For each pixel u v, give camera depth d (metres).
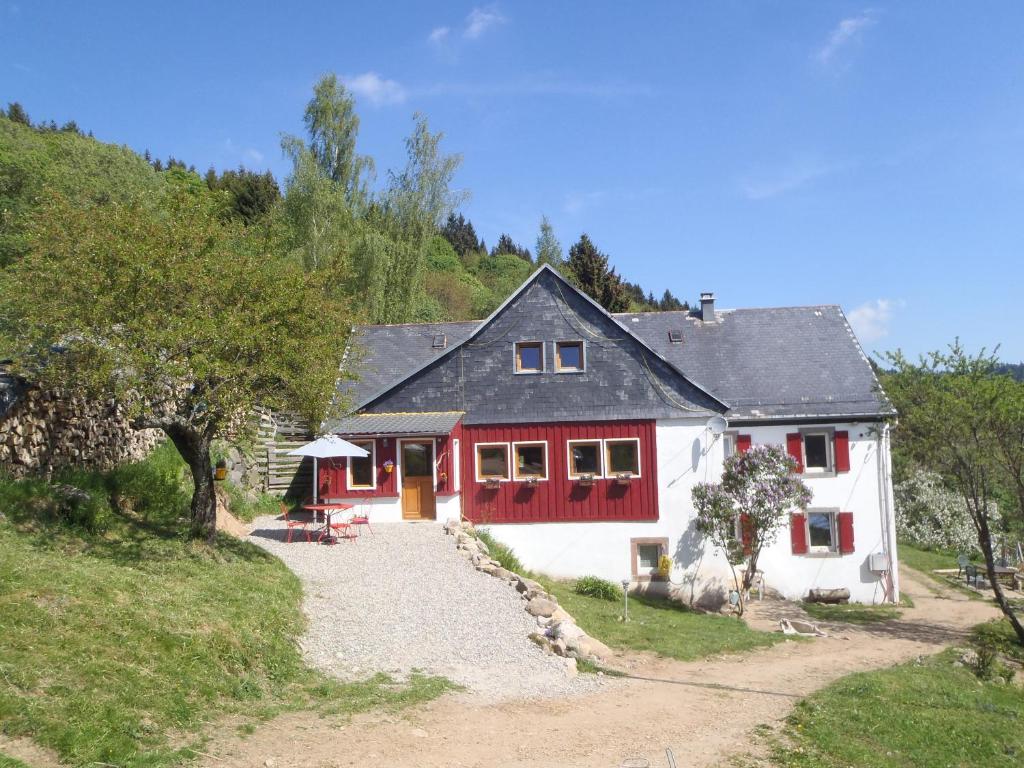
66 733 6.86
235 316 12.91
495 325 25.08
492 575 17.05
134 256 12.52
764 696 12.52
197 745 7.58
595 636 15.77
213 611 10.88
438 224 44.19
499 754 8.47
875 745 10.45
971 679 15.59
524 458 24.66
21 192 40.25
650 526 23.94
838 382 26.97
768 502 21.69
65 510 13.28
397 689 10.37
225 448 23.17
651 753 8.99
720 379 27.48
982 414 19.89
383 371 27.48
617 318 30.67
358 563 17.47
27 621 8.65
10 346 12.70
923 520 34.78
